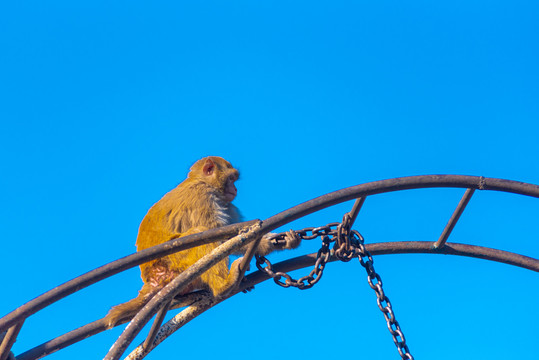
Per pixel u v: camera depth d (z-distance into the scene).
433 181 11.09
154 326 11.86
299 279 12.34
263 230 10.97
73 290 10.59
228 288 12.82
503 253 13.05
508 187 11.16
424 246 13.13
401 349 11.19
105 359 10.42
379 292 11.62
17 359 11.80
